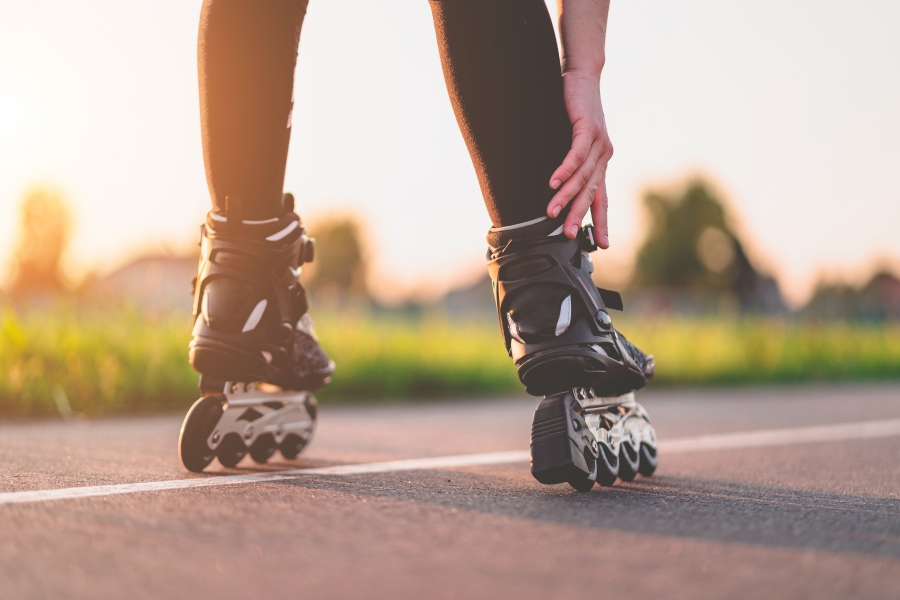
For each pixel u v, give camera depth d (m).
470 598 1.11
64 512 1.61
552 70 2.10
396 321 10.63
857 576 1.24
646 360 2.41
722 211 59.81
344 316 9.73
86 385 5.59
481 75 2.06
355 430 4.44
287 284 2.30
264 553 1.32
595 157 2.12
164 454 2.84
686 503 1.90
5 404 5.26
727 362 12.43
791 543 1.46
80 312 6.64
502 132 2.06
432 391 8.65
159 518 1.57
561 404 2.02
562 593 1.13
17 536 1.40
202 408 2.29
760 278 59.88
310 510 1.68
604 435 2.18
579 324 2.06
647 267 59.72
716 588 1.17
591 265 2.17
